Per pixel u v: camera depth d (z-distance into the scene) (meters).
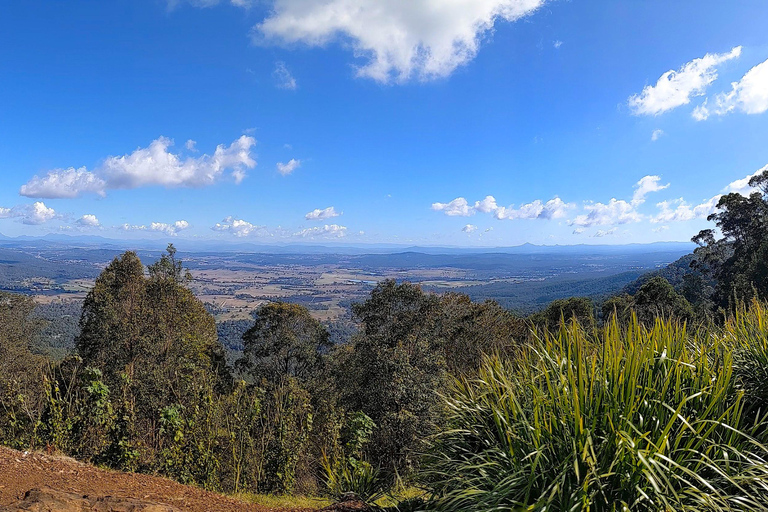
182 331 20.89
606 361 2.04
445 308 17.50
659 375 2.01
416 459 2.89
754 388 2.22
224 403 5.52
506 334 15.91
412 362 13.12
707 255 35.12
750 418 2.11
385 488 3.37
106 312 19.72
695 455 1.78
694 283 32.91
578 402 1.79
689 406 1.94
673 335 2.42
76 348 20.36
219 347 25.03
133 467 4.03
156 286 21.44
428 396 10.52
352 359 16.75
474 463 2.20
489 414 2.34
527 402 2.17
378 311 17.72
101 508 2.38
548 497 1.64
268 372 23.78
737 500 1.59
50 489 2.49
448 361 15.11
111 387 6.12
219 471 4.55
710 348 2.44
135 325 20.03
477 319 17.94
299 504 4.02
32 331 22.05
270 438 5.02
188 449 4.35
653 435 1.76
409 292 17.31
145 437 4.88
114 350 18.86
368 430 5.90
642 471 1.57
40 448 3.95
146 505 2.48
